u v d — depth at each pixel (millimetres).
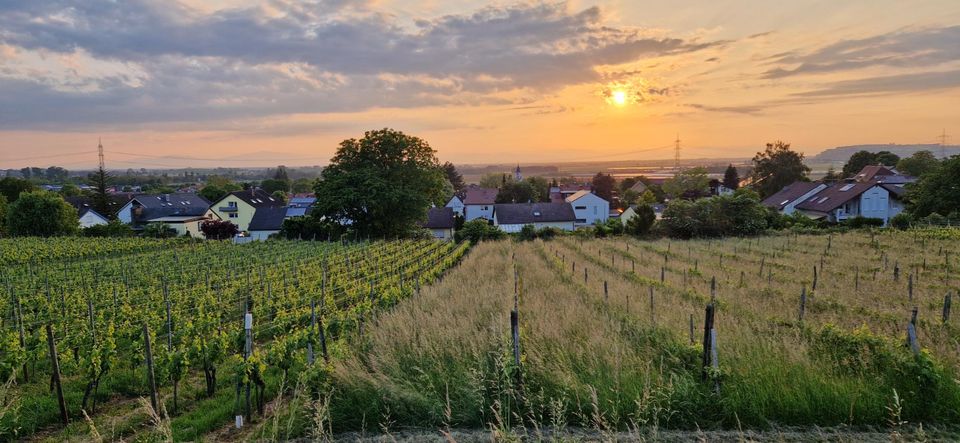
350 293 15656
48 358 9414
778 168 73125
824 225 38000
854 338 7039
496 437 5191
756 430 5664
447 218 58906
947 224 33156
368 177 39875
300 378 6535
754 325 8727
